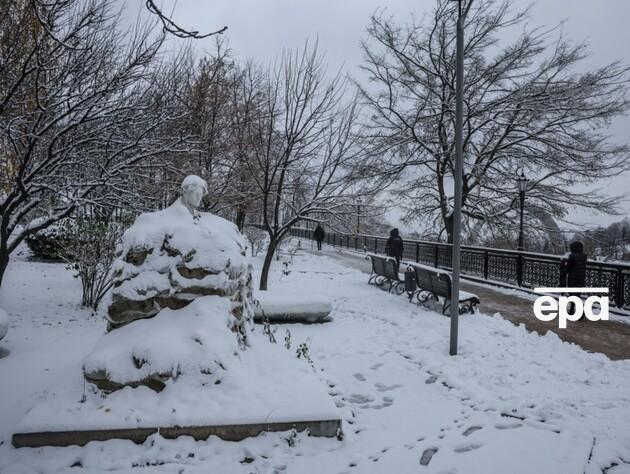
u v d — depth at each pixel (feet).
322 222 35.58
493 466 11.79
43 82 24.14
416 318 28.32
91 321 25.38
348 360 20.48
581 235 67.10
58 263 49.62
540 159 61.05
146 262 15.55
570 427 13.91
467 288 43.78
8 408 14.30
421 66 60.95
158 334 14.32
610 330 26.50
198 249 15.58
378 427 14.16
